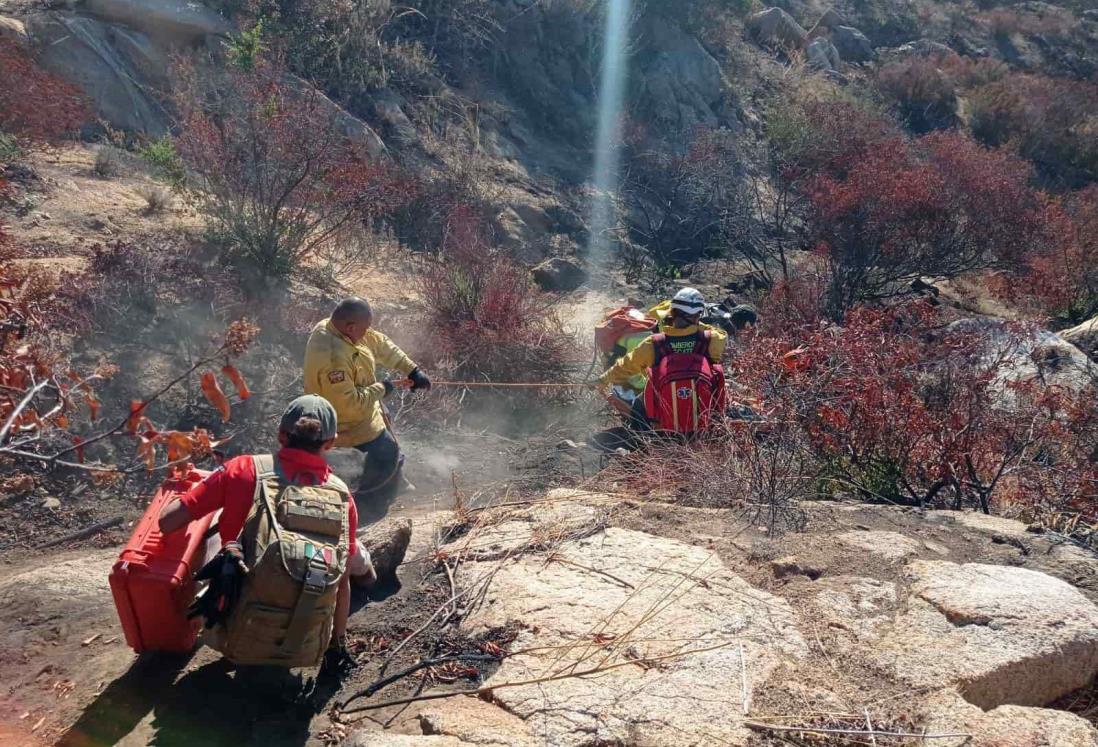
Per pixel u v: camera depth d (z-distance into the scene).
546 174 14.72
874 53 26.03
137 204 9.36
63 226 8.45
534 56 16.61
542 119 16.05
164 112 11.45
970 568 4.17
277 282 8.63
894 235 12.77
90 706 3.44
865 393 6.01
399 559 4.30
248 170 8.68
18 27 10.88
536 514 4.81
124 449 6.14
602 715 3.15
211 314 7.51
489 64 16.08
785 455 5.60
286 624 3.17
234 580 3.18
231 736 3.28
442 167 13.12
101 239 8.30
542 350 8.17
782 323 9.54
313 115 9.16
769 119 16.98
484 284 8.70
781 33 22.62
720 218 14.95
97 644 3.88
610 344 7.44
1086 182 23.12
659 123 17.12
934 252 13.25
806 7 26.47
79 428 6.05
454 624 3.85
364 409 5.45
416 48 14.76
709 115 17.92
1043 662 3.57
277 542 3.16
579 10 17.19
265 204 8.75
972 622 3.75
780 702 3.26
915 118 23.33
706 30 19.95
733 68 19.72
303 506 3.26
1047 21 31.88
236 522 3.35
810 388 6.04
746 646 3.55
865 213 12.79
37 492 5.66
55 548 5.34
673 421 6.16
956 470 6.10
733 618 3.74
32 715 3.41
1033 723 3.17
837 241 12.85
